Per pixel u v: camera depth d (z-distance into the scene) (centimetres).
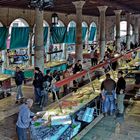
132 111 1080
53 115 771
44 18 2227
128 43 2528
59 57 2478
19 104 1181
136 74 1364
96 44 2814
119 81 1038
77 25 1662
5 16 1873
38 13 1339
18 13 1983
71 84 1298
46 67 1825
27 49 2088
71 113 792
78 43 1691
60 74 1312
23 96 1309
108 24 3133
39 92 1149
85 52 2691
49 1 948
